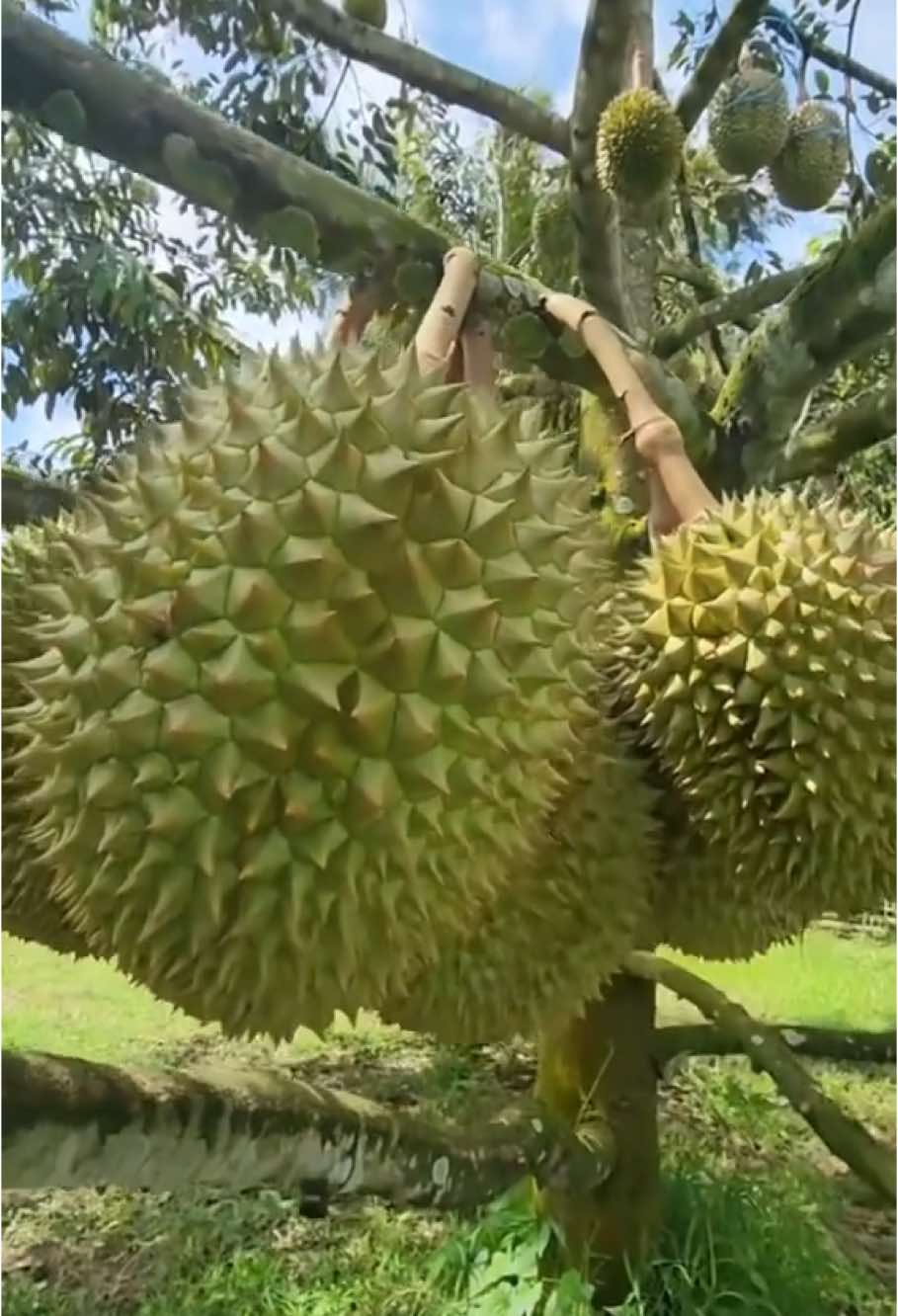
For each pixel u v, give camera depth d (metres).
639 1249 1.83
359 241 1.20
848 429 1.69
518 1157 1.45
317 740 0.80
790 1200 2.21
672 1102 2.69
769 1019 2.59
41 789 0.84
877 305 1.55
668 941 1.21
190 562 0.82
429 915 0.86
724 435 1.66
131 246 2.66
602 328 1.16
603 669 1.05
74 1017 2.38
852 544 1.03
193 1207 2.30
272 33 2.31
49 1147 0.90
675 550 1.04
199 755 0.80
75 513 1.03
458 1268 2.02
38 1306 2.05
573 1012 1.11
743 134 1.94
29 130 2.46
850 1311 2.02
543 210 2.33
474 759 0.84
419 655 0.82
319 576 0.81
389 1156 1.22
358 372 0.90
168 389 2.53
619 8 1.49
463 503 0.85
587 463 1.59
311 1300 2.06
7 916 1.05
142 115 1.12
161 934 0.82
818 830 0.99
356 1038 2.83
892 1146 2.27
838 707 0.98
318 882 0.81
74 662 0.84
